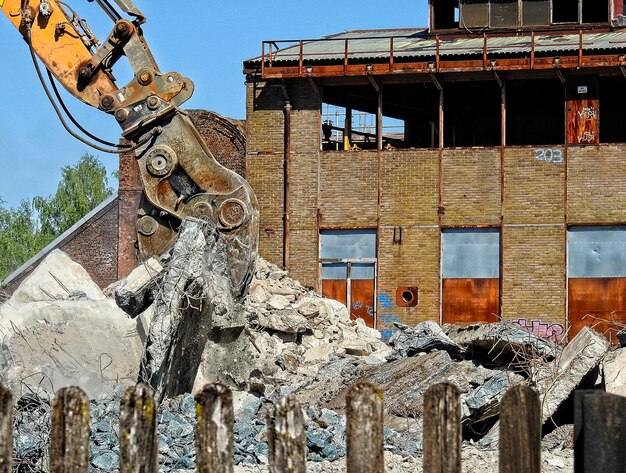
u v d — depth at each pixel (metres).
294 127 40.41
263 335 28.89
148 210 21.41
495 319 38.81
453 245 39.34
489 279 38.97
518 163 39.00
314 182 40.16
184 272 18.38
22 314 19.59
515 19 42.12
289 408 7.69
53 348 19.36
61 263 23.16
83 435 7.46
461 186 39.31
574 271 38.69
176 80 21.44
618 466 7.79
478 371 19.20
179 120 21.31
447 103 43.94
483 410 16.80
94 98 21.53
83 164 70.94
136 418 7.57
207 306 19.08
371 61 39.59
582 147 38.75
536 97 43.31
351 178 39.97
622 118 44.34
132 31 21.52
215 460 7.54
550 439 16.52
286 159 40.25
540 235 38.81
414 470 13.81
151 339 17.59
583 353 17.41
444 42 41.97
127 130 21.33
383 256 39.56
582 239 38.75
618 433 7.80
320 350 28.98
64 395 7.47
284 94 40.16
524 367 18.00
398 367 20.58
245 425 15.44
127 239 43.66
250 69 40.59
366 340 30.75
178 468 14.01
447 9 43.69
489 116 45.00
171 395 18.58
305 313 31.56
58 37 21.67
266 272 38.91
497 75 39.09
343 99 42.97
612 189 38.56
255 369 20.64
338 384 20.91
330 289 39.84
